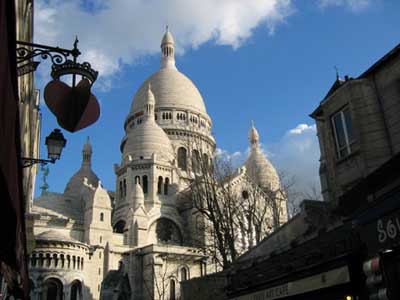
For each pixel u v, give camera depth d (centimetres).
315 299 1580
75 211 9744
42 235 7444
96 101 991
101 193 8731
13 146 747
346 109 2170
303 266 1655
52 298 7131
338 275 1388
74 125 965
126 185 9794
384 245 1217
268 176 9594
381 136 1992
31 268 7056
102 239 8344
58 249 7325
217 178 5166
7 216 859
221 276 3356
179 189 9738
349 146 2141
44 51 973
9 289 1747
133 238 8631
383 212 1218
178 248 8206
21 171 1055
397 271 1180
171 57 13962
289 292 1680
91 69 985
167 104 12138
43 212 9162
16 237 1066
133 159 10112
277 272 1853
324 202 2430
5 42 583
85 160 12044
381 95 2039
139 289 7962
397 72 1948
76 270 7400
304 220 2358
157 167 9869
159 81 12719
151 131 10556
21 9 1495
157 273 7831
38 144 4188
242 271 2247
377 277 1222
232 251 4003
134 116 12238
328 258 1516
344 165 2136
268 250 2731
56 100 963
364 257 1360
